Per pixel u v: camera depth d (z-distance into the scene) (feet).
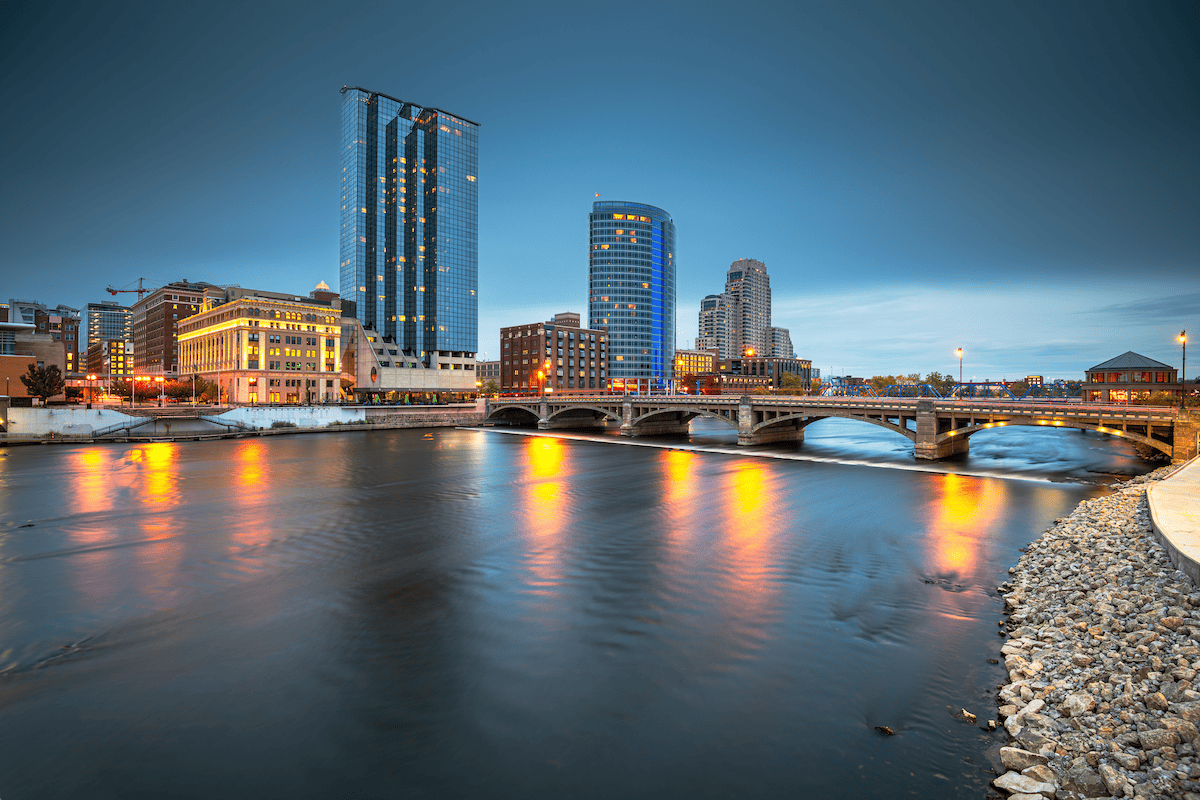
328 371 515.91
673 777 37.06
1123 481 159.74
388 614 65.62
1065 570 66.54
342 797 35.76
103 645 57.88
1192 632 41.83
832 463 205.16
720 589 72.69
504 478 171.63
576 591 72.59
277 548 93.86
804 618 62.54
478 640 58.44
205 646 57.57
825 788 35.40
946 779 35.27
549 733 42.22
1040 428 376.27
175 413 342.23
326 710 45.68
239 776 37.76
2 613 66.33
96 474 180.34
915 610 64.23
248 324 469.16
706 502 132.05
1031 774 33.01
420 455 236.43
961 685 46.78
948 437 207.72
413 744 41.09
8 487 155.43
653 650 55.52
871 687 47.26
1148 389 305.94
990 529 103.60
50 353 434.71
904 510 121.29
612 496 140.77
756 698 46.34
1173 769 30.12
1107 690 38.27
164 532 104.83
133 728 43.32
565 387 611.47
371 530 105.91
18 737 42.19
